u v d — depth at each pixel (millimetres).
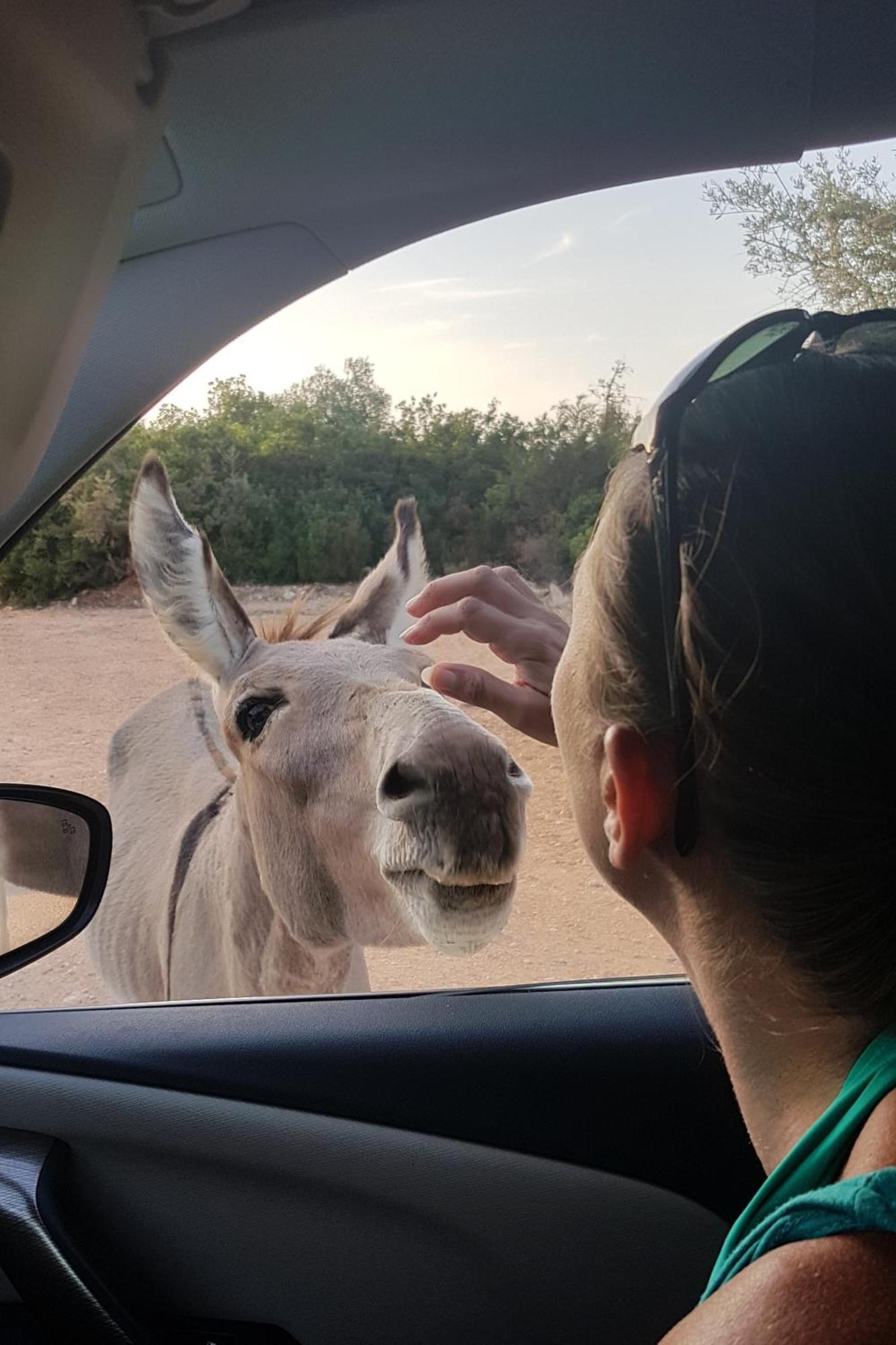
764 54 1517
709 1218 1644
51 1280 1651
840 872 610
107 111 819
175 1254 1771
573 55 1496
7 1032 1897
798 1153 605
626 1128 1687
